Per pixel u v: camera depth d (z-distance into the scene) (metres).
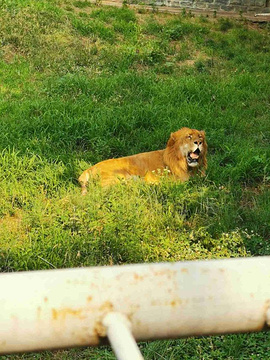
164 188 7.59
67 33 16.12
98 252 6.03
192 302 0.92
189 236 6.32
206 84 13.28
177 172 8.30
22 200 7.42
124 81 13.02
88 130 10.13
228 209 7.26
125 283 0.92
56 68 14.21
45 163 8.59
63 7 18.64
